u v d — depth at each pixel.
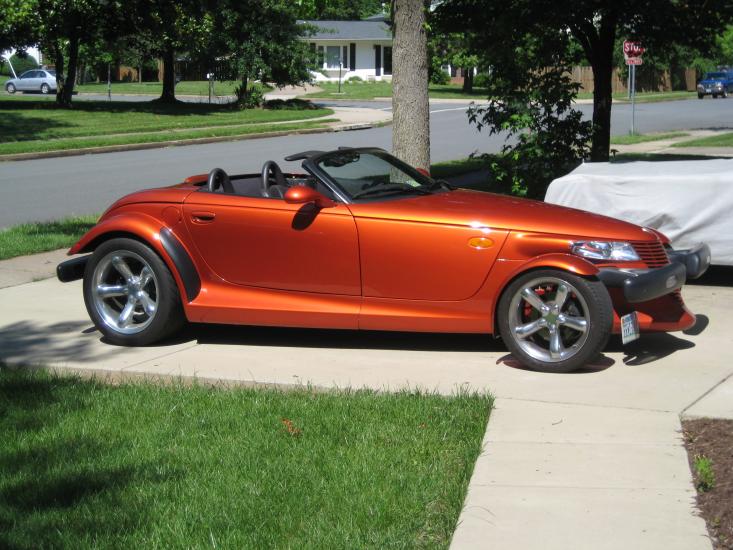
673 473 4.44
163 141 27.31
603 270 6.05
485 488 4.32
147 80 74.44
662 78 67.56
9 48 36.59
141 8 37.84
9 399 5.71
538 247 6.15
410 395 5.61
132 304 7.00
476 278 6.25
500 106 13.66
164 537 3.88
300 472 4.52
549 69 13.57
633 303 6.25
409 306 6.45
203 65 42.31
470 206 6.50
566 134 13.29
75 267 7.20
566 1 12.71
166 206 6.92
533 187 13.41
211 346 6.99
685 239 8.40
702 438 4.90
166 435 5.06
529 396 5.63
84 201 15.79
